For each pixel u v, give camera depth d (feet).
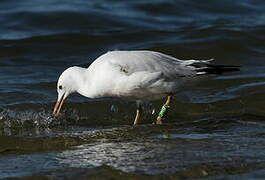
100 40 68.64
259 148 35.14
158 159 33.37
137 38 69.51
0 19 75.41
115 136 39.19
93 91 42.04
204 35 68.80
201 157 33.50
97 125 44.19
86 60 62.80
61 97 44.09
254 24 73.10
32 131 42.11
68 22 74.90
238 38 67.21
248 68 59.36
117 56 41.32
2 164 33.68
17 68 59.52
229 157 33.40
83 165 32.94
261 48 65.41
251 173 30.99
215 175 30.81
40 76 56.39
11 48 65.72
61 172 31.89
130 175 31.04
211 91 52.16
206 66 42.22
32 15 75.97
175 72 41.39
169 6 82.64
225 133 39.22
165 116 44.32
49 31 72.49
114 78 40.68
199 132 39.73
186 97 50.37
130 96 42.09
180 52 64.90
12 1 82.94
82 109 47.73
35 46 66.54
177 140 37.42
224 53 64.54
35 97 50.19
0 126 43.37
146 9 81.71
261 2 85.46
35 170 32.37
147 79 40.55
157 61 41.32
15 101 49.11
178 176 30.76
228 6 83.71
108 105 48.55
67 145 37.63
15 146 37.93
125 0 84.53
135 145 36.60
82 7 80.43
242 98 50.01
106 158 34.01
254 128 40.68
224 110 47.65
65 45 67.26
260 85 52.70
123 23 75.41
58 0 84.23
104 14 77.51
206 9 82.64
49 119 45.14
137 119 43.96
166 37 69.51
